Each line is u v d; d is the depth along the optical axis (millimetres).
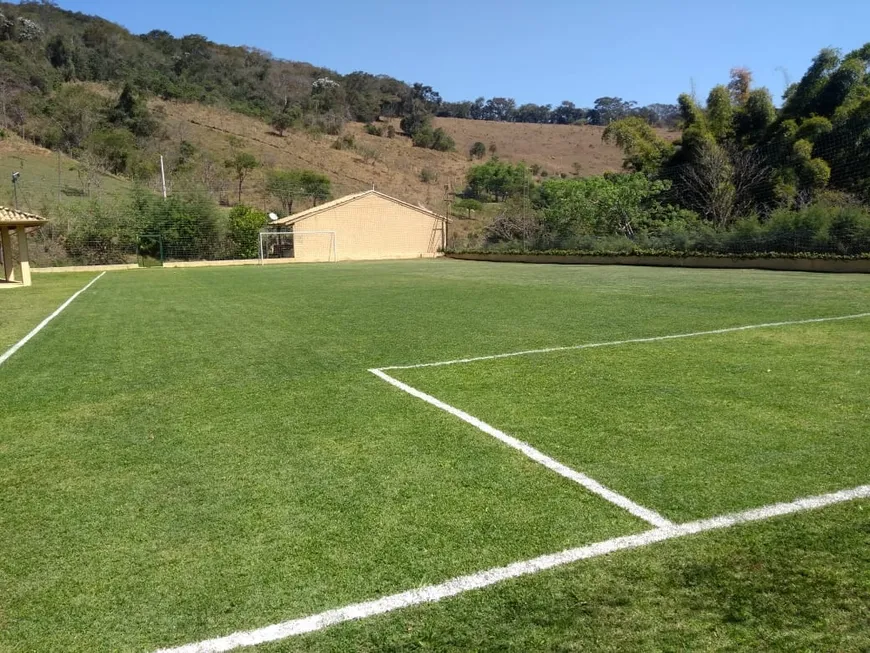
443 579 2230
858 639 1867
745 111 30625
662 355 5973
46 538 2615
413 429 3908
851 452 3340
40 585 2262
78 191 38375
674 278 16672
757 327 7527
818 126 26469
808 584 2146
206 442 3771
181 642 1929
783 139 27719
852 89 27172
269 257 34406
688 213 27484
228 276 21531
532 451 3477
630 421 3957
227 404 4609
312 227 35188
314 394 4820
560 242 29547
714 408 4191
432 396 4672
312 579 2250
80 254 28844
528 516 2701
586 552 2389
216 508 2855
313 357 6262
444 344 6855
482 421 4035
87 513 2844
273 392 4914
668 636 1901
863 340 6582
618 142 34250
